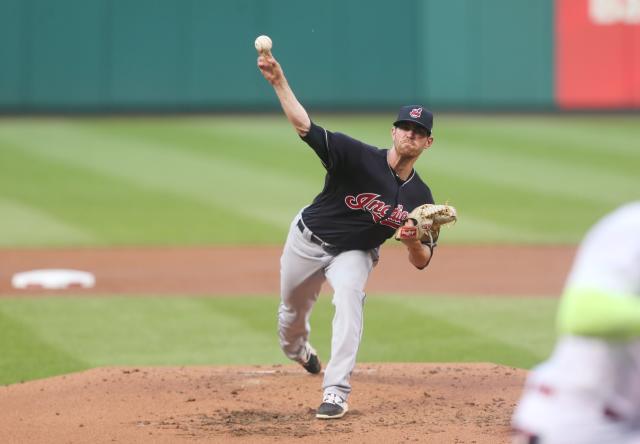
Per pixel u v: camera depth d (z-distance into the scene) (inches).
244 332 1379.2
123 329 1392.7
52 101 3201.3
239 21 3228.3
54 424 917.2
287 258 975.0
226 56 3240.7
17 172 2630.4
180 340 1333.7
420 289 1668.3
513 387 1058.7
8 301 1557.6
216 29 3228.3
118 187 2509.8
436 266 1861.5
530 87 3371.1
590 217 2281.0
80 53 3189.0
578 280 471.8
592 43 3380.9
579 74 3385.8
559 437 474.0
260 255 1926.7
